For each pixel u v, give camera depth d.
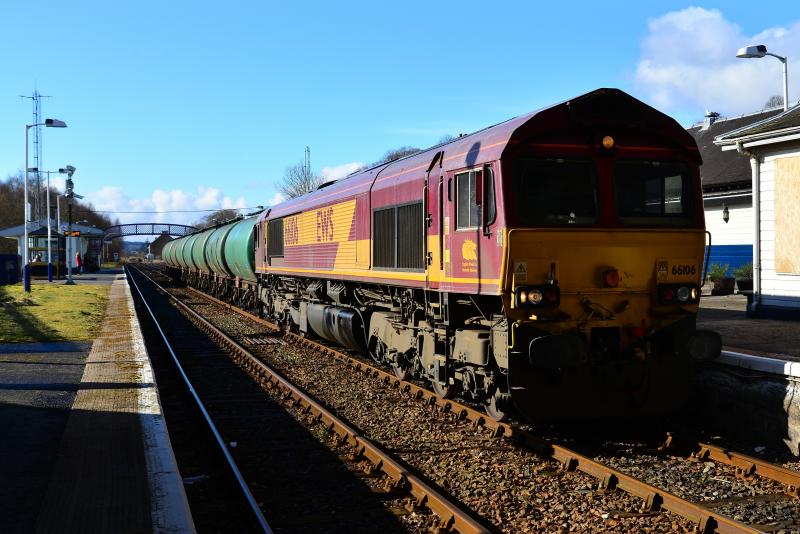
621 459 7.37
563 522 5.66
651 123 8.15
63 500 5.40
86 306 25.70
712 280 21.48
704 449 7.38
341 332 13.91
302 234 16.61
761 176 14.30
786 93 18.78
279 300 19.41
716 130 27.94
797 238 13.47
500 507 6.00
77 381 10.74
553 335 7.43
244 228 24.78
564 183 7.88
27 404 9.02
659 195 8.15
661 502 5.92
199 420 9.23
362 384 11.54
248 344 16.61
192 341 17.48
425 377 10.66
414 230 10.25
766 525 5.57
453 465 7.20
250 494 5.93
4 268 39.41
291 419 9.28
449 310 9.29
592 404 7.93
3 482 5.88
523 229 7.58
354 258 12.83
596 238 7.79
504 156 7.71
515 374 7.71
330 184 15.98
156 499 5.42
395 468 6.68
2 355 13.65
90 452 6.72
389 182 11.24
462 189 8.72
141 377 11.02
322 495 6.36
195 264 37.62
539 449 7.60
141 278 57.09
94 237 77.12
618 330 7.95
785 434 7.57
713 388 8.57
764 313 14.23
